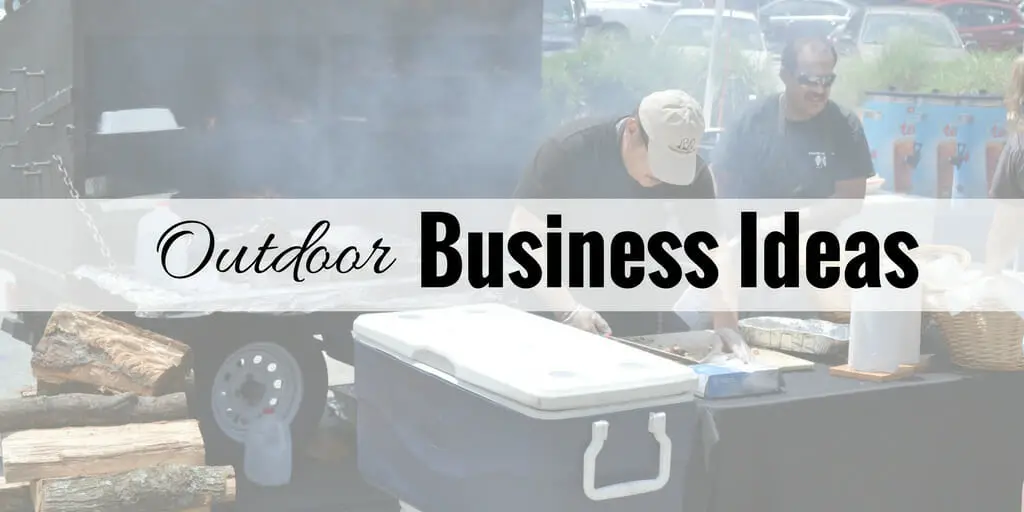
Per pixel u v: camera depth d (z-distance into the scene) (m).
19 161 4.99
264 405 4.97
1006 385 3.69
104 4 4.80
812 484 3.42
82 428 4.25
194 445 4.14
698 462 3.28
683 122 3.88
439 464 3.27
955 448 3.65
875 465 3.52
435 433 3.27
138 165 4.98
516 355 3.20
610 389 2.96
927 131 10.27
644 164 4.00
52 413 4.29
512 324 3.60
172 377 4.53
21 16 4.95
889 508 3.56
